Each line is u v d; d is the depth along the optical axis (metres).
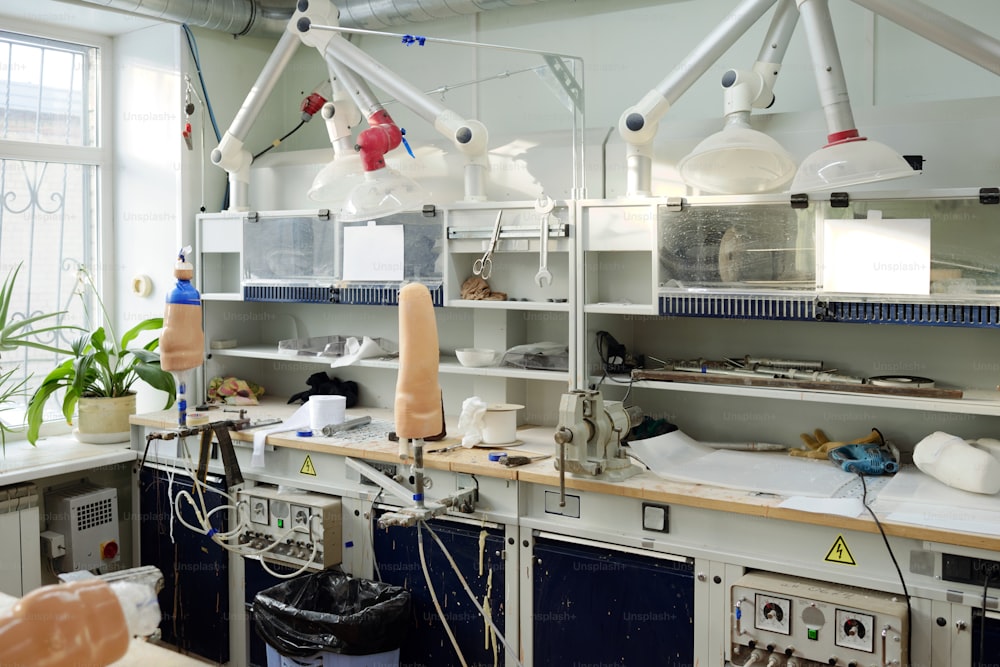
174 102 3.88
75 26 3.95
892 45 2.88
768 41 2.64
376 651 2.70
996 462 2.31
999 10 2.72
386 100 3.93
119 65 4.11
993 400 2.45
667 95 2.71
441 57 3.79
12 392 3.74
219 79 4.01
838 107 2.31
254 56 4.16
